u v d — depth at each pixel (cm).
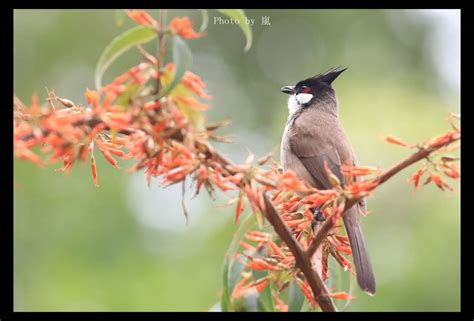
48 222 1350
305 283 593
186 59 473
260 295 654
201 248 1361
